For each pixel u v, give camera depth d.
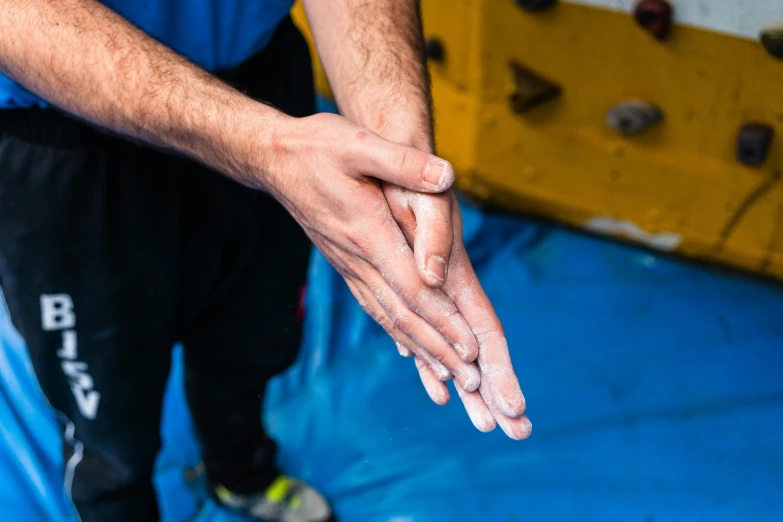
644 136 1.75
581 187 1.89
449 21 1.83
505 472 1.49
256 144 0.84
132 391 1.09
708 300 1.79
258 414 1.30
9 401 1.56
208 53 0.99
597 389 1.63
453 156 2.03
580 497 1.45
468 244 1.92
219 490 1.42
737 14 1.48
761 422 1.55
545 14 1.69
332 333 1.71
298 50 1.09
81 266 1.01
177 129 0.85
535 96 1.78
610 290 1.83
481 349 0.84
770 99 1.55
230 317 1.17
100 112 0.87
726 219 1.75
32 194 0.97
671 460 1.50
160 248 1.03
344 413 1.59
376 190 0.83
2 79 0.92
